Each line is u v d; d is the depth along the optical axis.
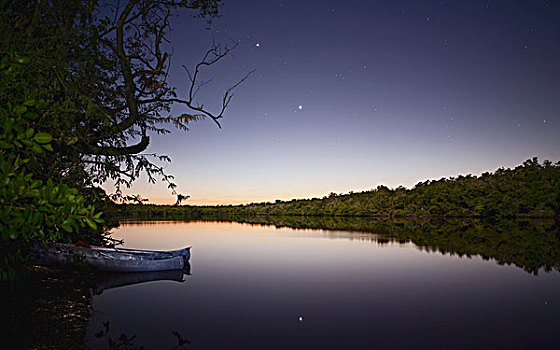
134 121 5.19
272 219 60.69
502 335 5.84
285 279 10.01
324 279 10.02
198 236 23.12
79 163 4.40
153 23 5.77
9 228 1.89
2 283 6.90
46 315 5.96
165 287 8.88
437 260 13.47
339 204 84.81
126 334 5.62
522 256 14.64
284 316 6.71
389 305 7.52
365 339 5.62
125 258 10.15
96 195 4.94
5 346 4.79
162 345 5.24
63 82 3.05
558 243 19.61
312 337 5.69
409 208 68.38
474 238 22.67
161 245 17.73
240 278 10.09
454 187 62.91
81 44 3.85
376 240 21.19
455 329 6.08
